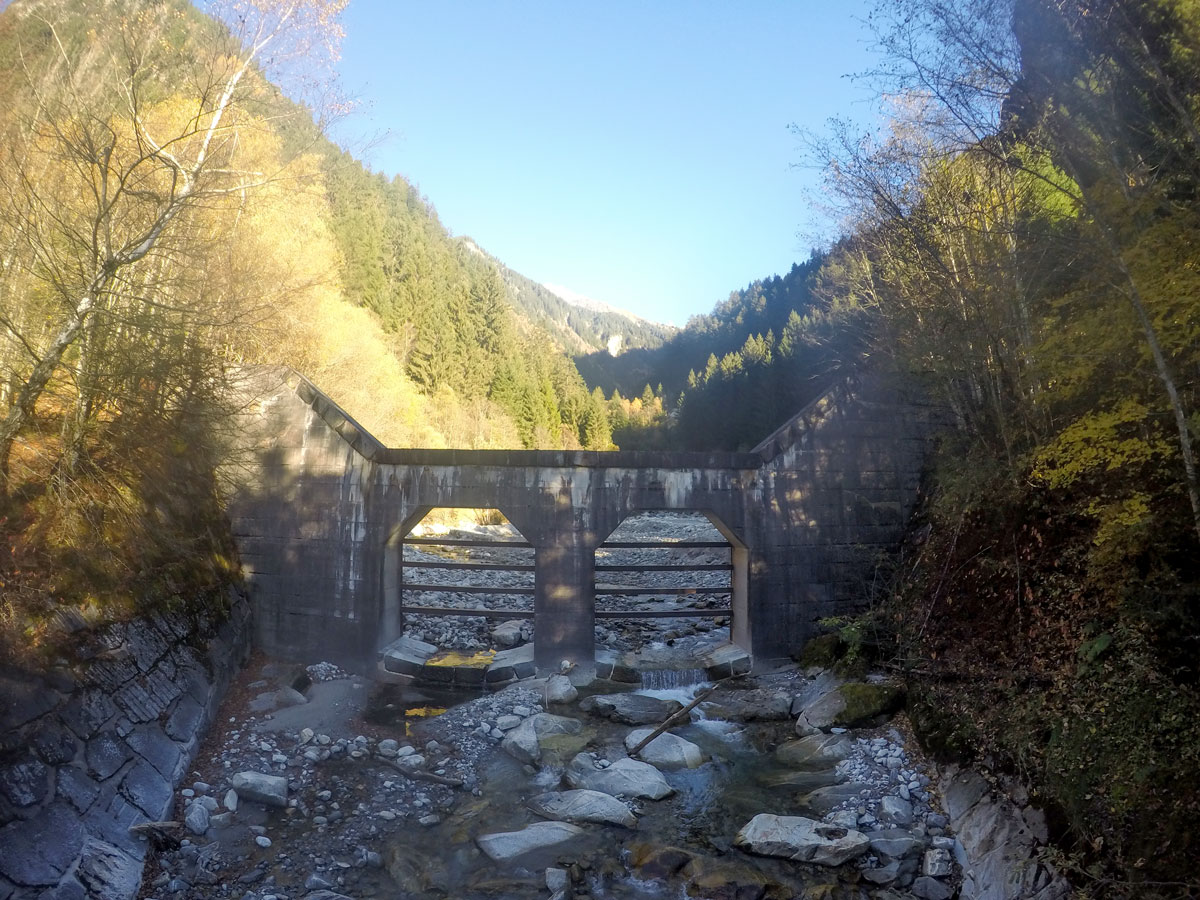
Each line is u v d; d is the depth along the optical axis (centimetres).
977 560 1384
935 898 930
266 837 1052
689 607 2242
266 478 1733
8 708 895
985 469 1419
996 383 1445
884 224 1573
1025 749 991
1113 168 970
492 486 1672
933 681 1310
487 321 9275
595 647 1794
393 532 1672
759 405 6272
